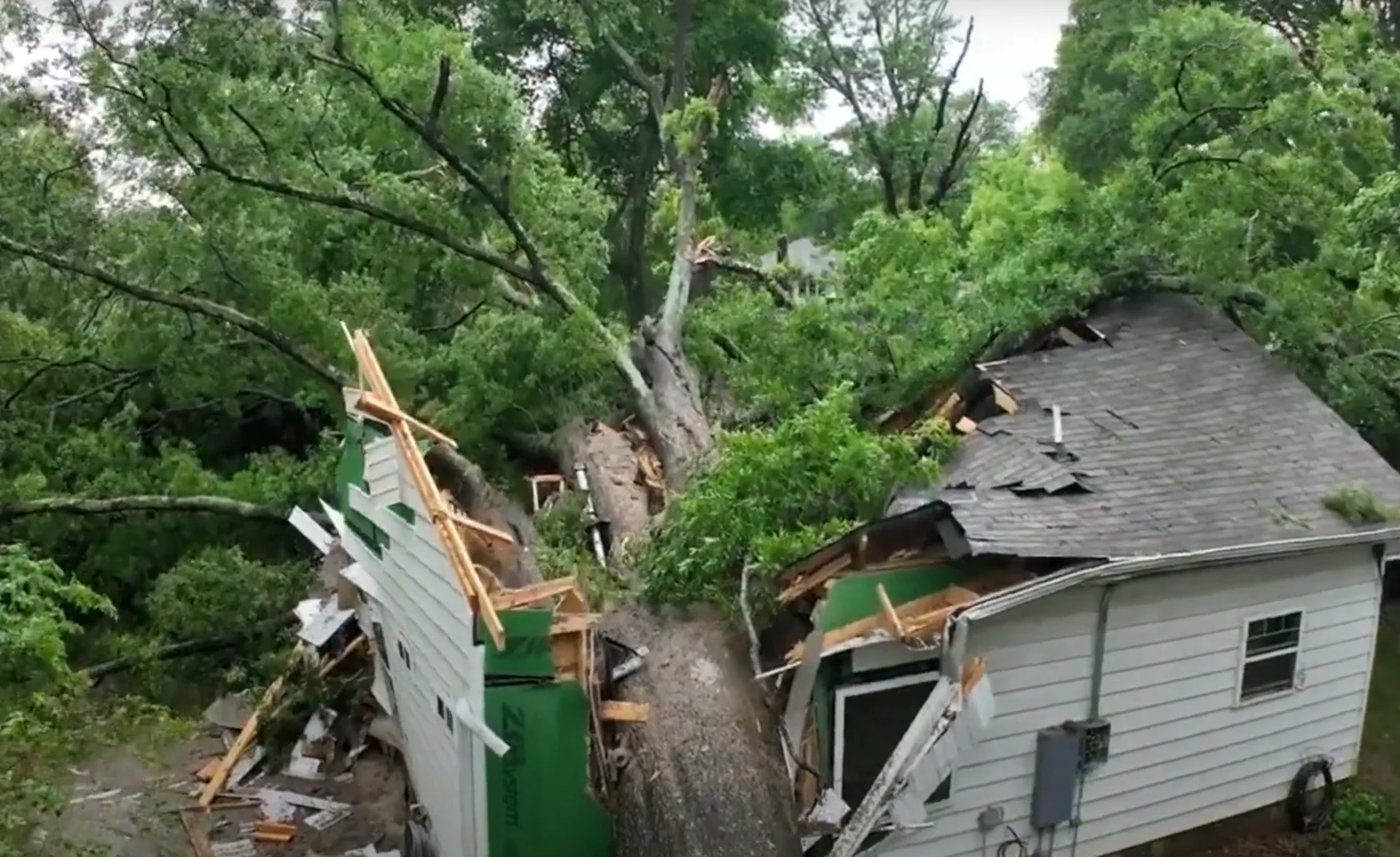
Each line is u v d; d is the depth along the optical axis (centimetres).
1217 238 1026
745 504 712
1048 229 1067
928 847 700
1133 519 729
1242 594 798
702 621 679
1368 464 860
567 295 1071
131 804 823
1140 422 862
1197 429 865
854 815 606
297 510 1009
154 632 1062
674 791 577
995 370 922
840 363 1030
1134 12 1633
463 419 980
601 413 1021
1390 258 1104
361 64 1039
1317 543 753
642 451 969
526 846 604
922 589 666
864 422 970
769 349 1084
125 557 1116
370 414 686
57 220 1024
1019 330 997
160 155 1034
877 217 1179
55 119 1003
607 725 640
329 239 1110
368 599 824
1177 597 766
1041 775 727
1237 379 943
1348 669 874
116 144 1022
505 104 1069
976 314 1012
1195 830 814
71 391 1217
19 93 973
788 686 657
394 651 779
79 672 882
